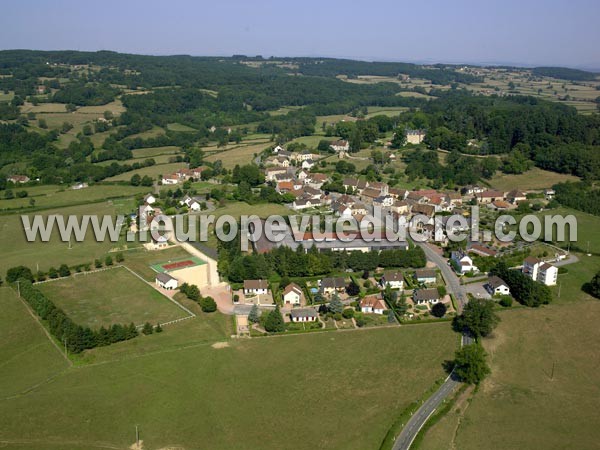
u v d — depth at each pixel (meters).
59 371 141.50
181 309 175.38
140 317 170.00
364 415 124.25
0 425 120.06
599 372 142.12
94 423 121.44
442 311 169.38
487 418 123.50
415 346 153.38
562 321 167.12
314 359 147.00
